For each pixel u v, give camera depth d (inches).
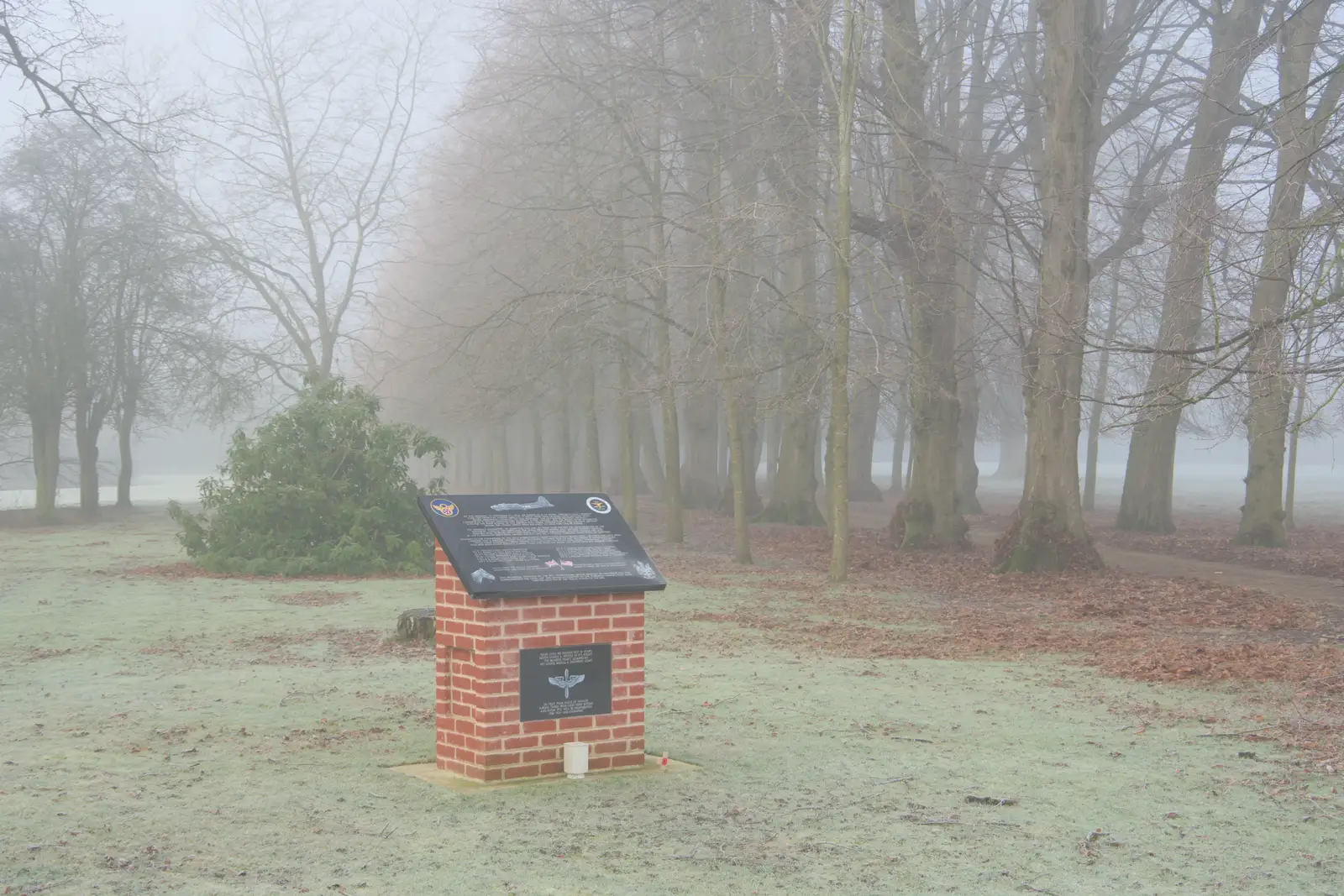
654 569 316.5
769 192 1077.8
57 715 391.9
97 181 1753.2
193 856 240.2
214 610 706.2
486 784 295.9
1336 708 402.6
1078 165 933.2
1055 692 440.5
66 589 817.5
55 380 1694.1
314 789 293.0
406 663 509.4
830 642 583.5
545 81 1122.7
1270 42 714.8
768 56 1005.8
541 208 1088.8
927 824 265.3
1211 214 550.3
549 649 304.3
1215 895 220.1
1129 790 295.7
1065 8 932.0
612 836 253.3
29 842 248.8
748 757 330.6
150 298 1807.3
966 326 1409.9
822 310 1170.0
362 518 958.4
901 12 1043.3
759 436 2176.4
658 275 961.5
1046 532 937.5
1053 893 220.4
